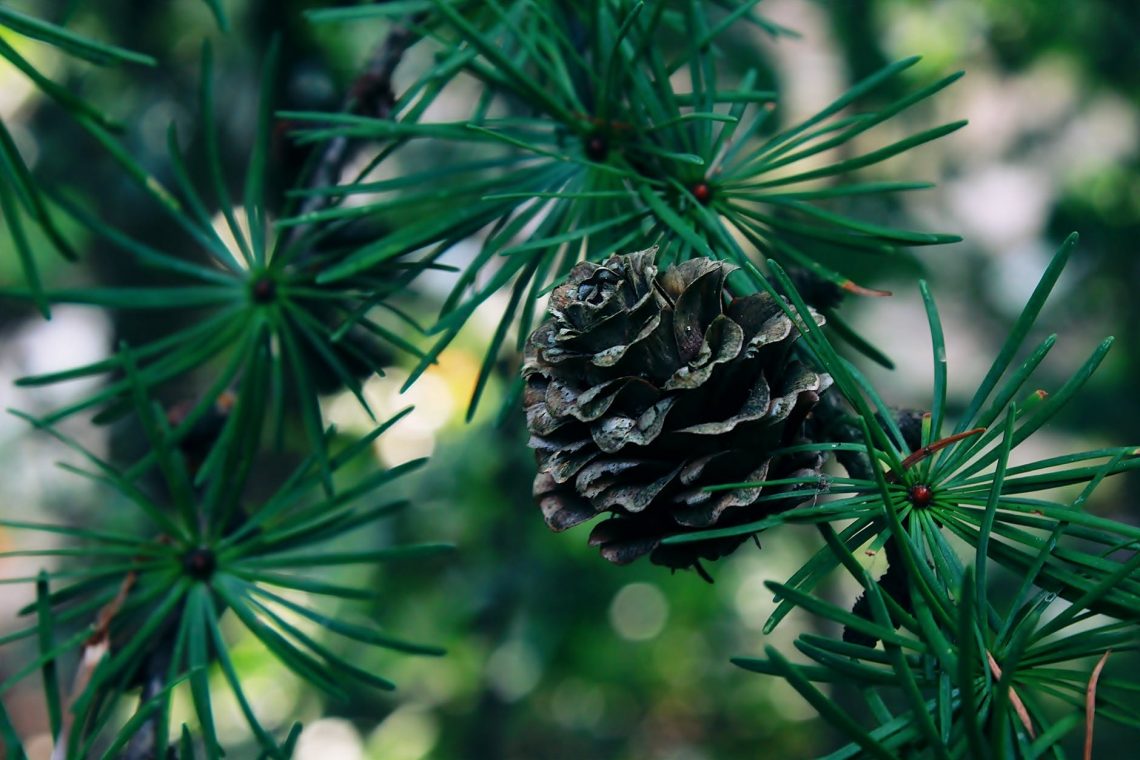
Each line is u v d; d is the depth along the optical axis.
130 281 0.59
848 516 0.18
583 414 0.18
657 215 0.21
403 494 0.63
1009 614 0.18
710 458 0.18
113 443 0.58
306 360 0.25
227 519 0.23
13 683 0.21
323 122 0.25
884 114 0.21
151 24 0.52
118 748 0.20
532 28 0.23
